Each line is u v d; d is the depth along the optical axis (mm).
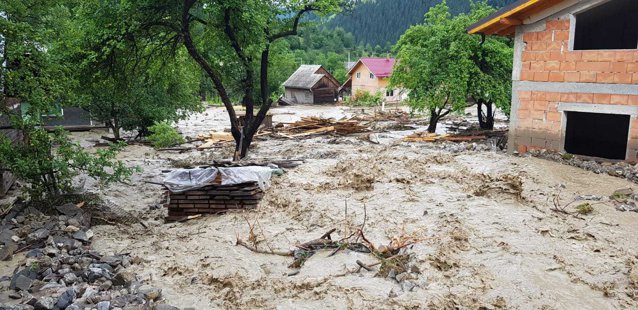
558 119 15344
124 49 18219
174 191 12086
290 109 49125
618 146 17609
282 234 10555
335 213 11547
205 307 7609
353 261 8906
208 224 11461
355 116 36062
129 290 7969
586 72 14555
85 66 16859
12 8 14719
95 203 12281
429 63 21984
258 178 12719
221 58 19750
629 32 17312
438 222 10648
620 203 11562
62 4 18844
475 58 22875
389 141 24094
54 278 8344
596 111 14555
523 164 15125
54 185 11984
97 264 8930
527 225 10336
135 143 26312
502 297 7586
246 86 19828
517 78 15984
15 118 11766
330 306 7434
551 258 8828
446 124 30922
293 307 7473
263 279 8383
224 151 22906
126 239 10664
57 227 10555
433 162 16656
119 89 20062
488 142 20766
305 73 58875
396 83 24047
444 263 8648
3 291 7922
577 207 11203
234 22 18203
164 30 18812
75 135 29734
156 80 21516
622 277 8125
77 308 7078
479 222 10547
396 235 10062
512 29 16484
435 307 7305
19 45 11609
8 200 12531
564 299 7562
